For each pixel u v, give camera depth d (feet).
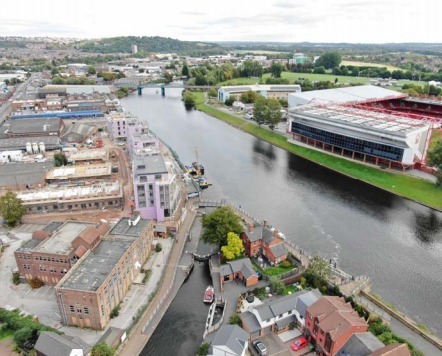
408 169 618.03
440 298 336.08
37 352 256.93
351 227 458.91
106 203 490.90
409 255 402.31
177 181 563.07
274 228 443.73
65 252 337.11
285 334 290.97
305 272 349.41
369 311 302.86
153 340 291.99
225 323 298.97
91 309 288.51
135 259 358.43
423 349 274.36
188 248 410.31
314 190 568.00
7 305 320.29
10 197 448.24
